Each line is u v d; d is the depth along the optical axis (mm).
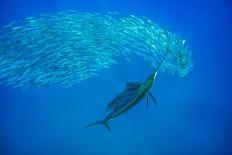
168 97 6758
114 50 5348
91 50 5293
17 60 5156
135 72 6582
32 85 5332
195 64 6691
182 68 5102
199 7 6613
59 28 5152
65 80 5398
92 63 5359
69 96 6832
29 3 6664
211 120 6777
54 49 5203
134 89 3453
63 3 6641
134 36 5199
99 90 6766
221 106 6727
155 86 6715
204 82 6711
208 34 6648
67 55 5250
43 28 5121
